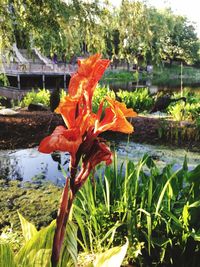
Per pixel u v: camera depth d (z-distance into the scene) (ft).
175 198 8.87
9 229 9.87
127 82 90.33
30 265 4.19
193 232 7.46
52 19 21.21
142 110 33.22
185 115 28.71
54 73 67.51
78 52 23.26
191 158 18.95
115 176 9.66
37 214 11.04
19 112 31.60
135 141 22.71
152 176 9.15
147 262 7.95
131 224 7.85
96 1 22.50
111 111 3.11
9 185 13.93
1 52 22.95
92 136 3.03
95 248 8.39
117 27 24.59
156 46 30.96
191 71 153.89
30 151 19.95
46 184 14.15
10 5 21.06
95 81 3.03
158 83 92.63
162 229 8.18
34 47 23.18
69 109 3.04
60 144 2.85
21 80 73.00
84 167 3.14
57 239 3.28
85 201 8.71
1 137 22.26
